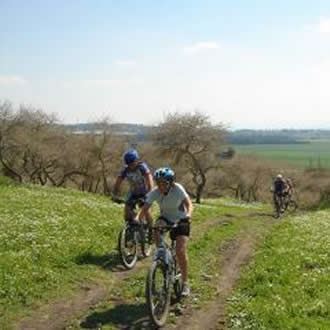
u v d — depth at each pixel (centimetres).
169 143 8100
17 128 7588
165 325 1168
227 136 8225
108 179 8931
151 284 1114
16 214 2273
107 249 1858
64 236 1933
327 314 1254
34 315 1184
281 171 10925
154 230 1238
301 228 2984
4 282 1326
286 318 1194
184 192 1270
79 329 1123
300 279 1574
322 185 9944
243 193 10975
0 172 7688
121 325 1153
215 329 1161
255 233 2788
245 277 1623
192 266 1767
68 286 1411
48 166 8150
